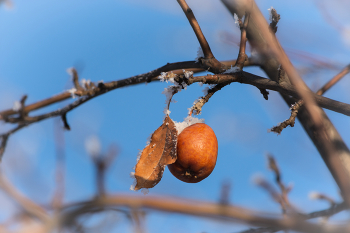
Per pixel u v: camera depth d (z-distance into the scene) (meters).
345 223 0.49
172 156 0.54
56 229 0.51
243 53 0.54
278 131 0.52
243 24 0.55
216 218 0.50
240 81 0.54
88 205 0.51
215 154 0.55
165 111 0.54
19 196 0.51
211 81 0.54
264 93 0.54
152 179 0.54
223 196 0.51
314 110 0.51
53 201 0.52
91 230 0.51
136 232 0.51
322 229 0.49
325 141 0.51
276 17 0.54
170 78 0.54
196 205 0.51
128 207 0.51
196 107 0.54
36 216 0.51
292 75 0.52
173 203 0.51
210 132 0.55
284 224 0.50
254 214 0.50
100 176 0.52
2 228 0.51
